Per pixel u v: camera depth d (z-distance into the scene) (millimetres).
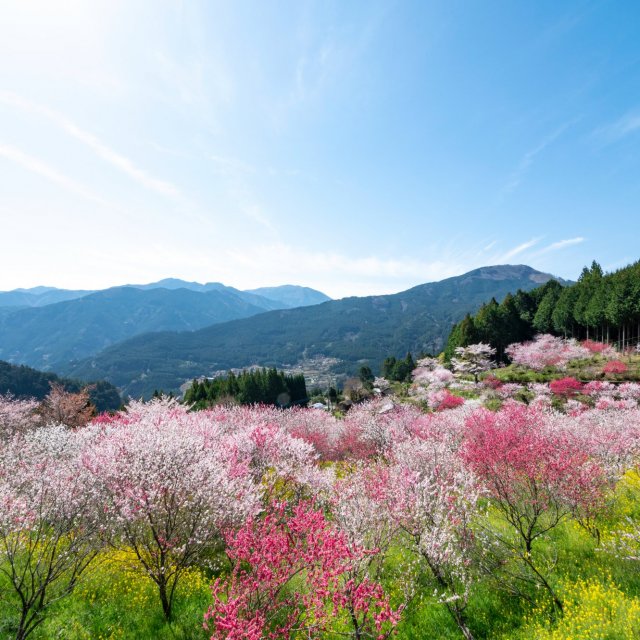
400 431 19703
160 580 6289
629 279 46906
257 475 11297
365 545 6879
